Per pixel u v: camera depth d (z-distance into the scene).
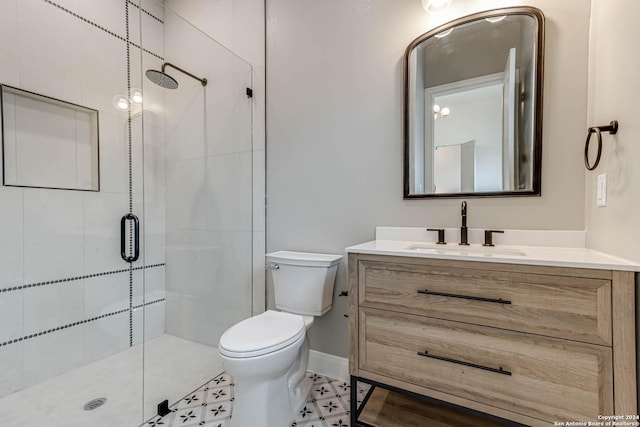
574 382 0.92
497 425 1.36
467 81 1.49
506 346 1.01
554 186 1.32
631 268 0.85
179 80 2.34
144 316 2.30
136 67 2.28
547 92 1.32
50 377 1.80
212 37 2.29
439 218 1.55
